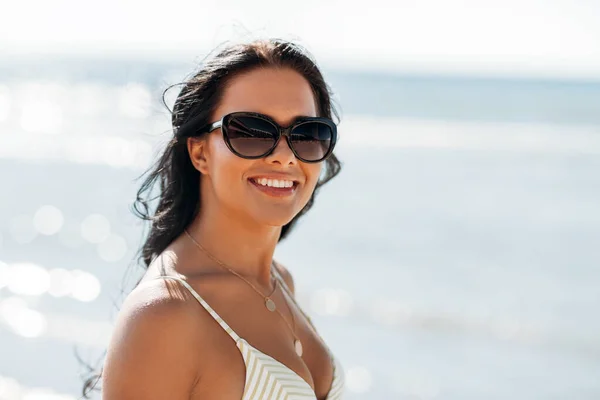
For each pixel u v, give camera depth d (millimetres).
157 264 2242
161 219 2432
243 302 2299
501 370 8609
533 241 14945
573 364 8836
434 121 38812
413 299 11133
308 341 2543
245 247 2375
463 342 9578
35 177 20500
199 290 2189
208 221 2350
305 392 2193
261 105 2219
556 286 11945
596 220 16828
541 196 19578
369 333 9805
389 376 8328
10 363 7895
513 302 11094
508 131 34969
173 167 2402
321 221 16141
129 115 35562
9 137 29047
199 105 2281
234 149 2199
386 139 31016
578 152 27688
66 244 13742
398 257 13578
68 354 8211
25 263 12328
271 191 2256
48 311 9859
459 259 13547
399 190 19922
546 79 85250
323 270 12578
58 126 32469
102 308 10062
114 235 14469
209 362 2072
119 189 18984
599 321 10297
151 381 1986
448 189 20328
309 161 2271
